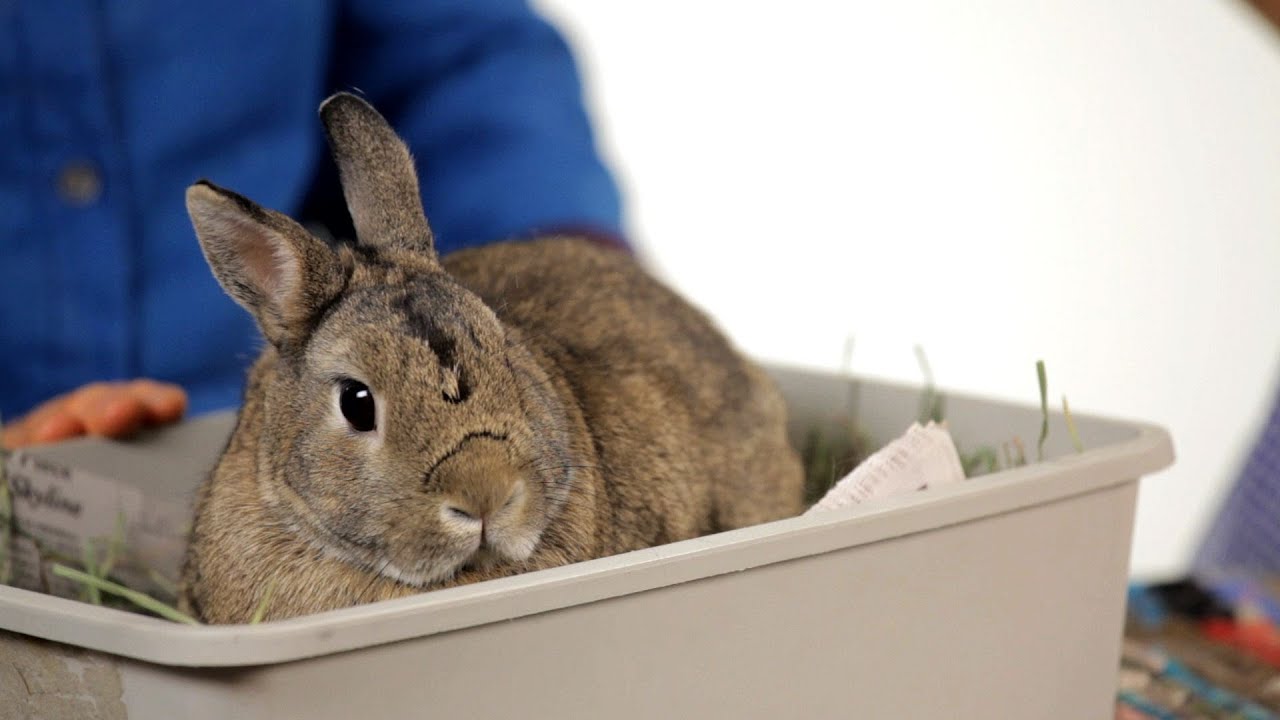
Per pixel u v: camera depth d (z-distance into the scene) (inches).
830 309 94.3
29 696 35.1
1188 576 51.1
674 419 43.3
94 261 57.1
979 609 39.1
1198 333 97.7
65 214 56.8
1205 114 100.8
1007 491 38.9
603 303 44.4
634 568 35.6
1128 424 43.1
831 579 37.4
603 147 74.3
